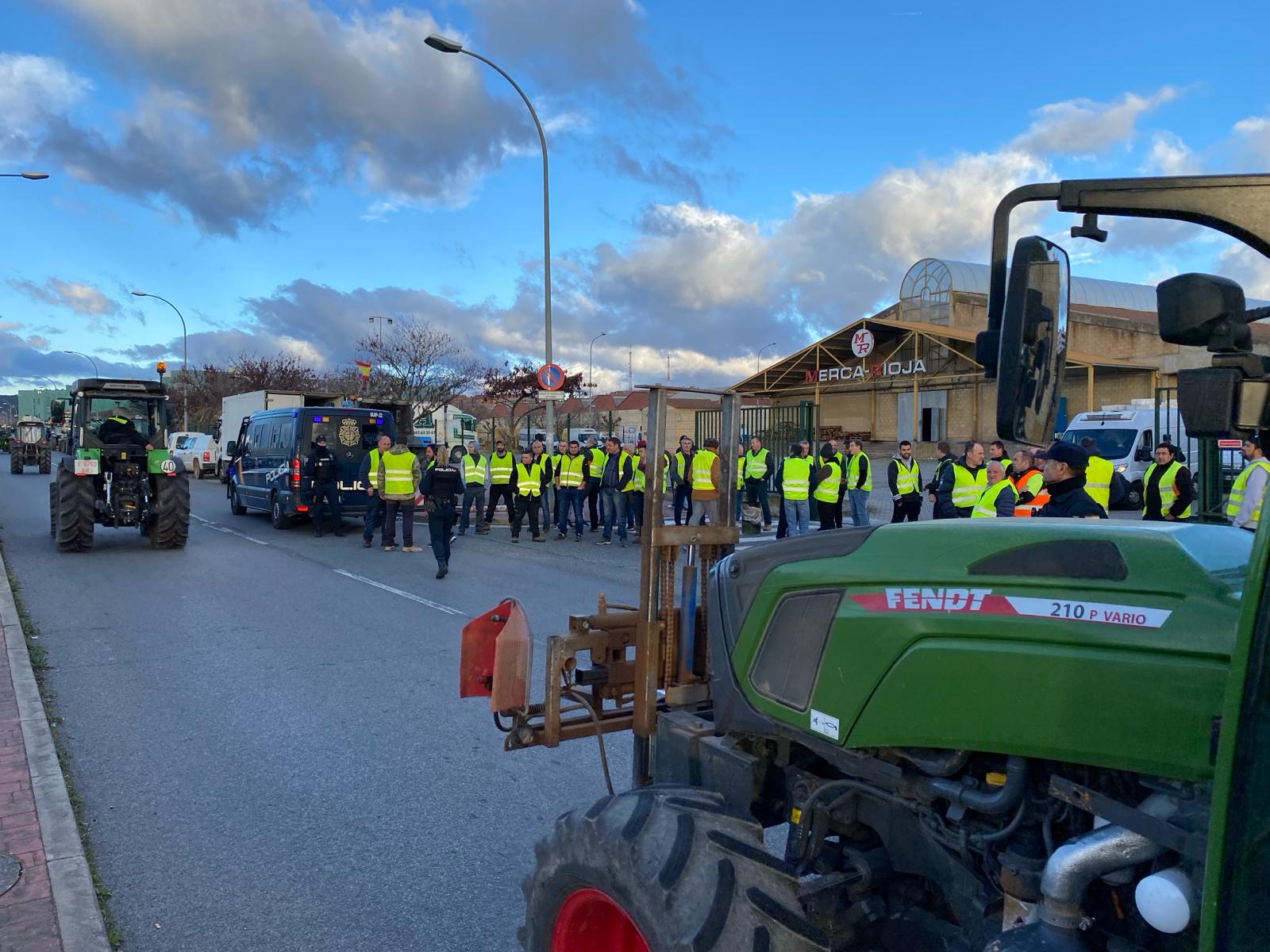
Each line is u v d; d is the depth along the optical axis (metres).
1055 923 1.73
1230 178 1.83
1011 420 2.02
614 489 14.58
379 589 10.36
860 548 2.25
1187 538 1.87
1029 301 2.01
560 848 2.30
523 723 3.38
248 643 7.70
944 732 1.93
